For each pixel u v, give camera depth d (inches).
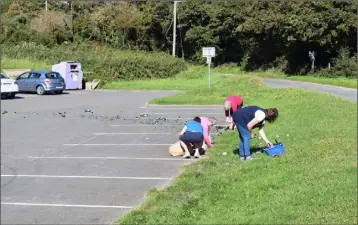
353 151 392.2
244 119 388.5
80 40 2342.5
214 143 487.2
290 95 879.7
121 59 1761.8
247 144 392.8
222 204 268.8
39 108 951.6
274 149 395.9
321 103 734.5
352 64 1748.3
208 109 890.7
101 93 1342.3
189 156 441.1
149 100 1087.6
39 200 312.2
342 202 254.2
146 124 703.7
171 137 577.3
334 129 498.6
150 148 504.1
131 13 2485.2
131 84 1555.1
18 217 277.1
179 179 344.2
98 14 2453.2
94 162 435.8
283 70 2038.6
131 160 439.8
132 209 284.5
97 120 762.8
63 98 1178.0
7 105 1008.9
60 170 404.2
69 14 2386.8
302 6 1795.0
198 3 2470.5
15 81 1203.2
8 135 615.2
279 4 1891.0
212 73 1882.4
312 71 1867.6
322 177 305.6
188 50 2610.7
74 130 655.8
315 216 237.3
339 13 1711.4
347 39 1797.5
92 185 349.4
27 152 494.3
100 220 270.1
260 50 2177.7
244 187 297.7
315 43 1867.6
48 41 2199.8
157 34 2620.6
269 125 565.0
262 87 1065.5
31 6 2444.6
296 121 574.2
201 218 249.0
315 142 434.9
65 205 300.4
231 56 2484.0
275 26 1888.5
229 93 1021.2
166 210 267.6
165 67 1838.1
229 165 378.0
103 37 2460.6
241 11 2258.9
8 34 2181.3
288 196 270.5
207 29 2459.4
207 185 311.0
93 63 1768.0
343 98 919.0
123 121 745.6
